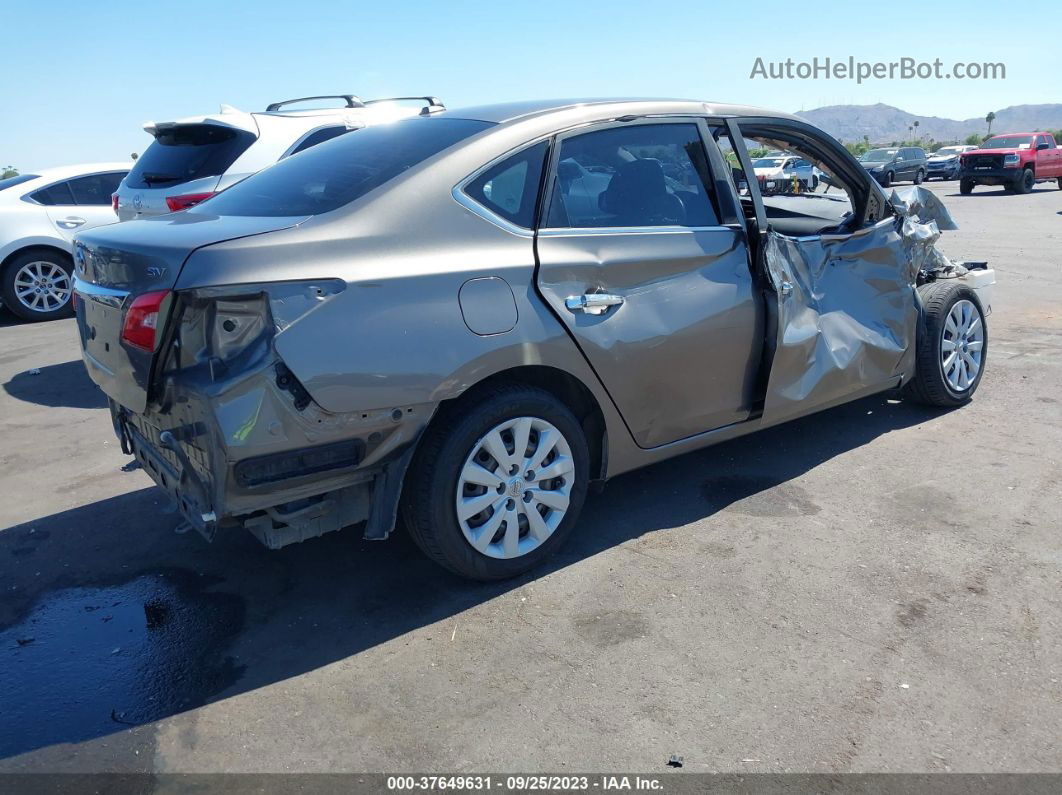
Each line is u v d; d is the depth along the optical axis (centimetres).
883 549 357
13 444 543
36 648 315
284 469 283
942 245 1302
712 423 398
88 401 638
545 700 272
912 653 288
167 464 317
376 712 270
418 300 298
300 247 284
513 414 327
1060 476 421
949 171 3834
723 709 264
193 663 302
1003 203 2262
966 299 517
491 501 330
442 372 301
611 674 284
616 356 348
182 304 273
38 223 962
